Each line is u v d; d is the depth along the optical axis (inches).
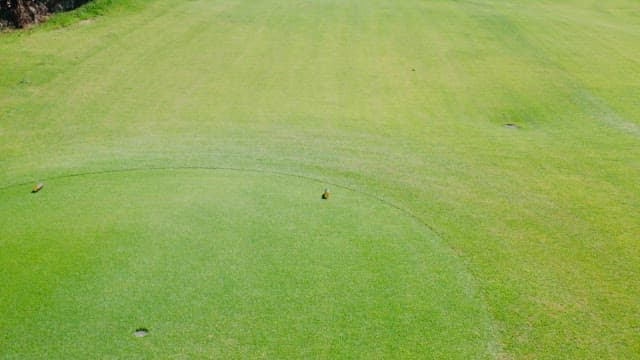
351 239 332.2
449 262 315.0
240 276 293.6
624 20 931.3
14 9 746.2
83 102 562.6
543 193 400.8
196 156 449.4
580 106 567.5
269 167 431.8
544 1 1042.1
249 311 268.5
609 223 362.6
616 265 319.0
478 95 593.3
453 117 540.4
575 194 399.5
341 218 356.5
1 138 485.4
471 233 347.3
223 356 242.2
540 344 257.8
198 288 283.4
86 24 782.5
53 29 760.3
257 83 614.5
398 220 358.0
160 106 553.9
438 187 406.9
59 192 387.2
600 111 554.9
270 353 244.5
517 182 416.8
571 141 490.9
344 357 243.3
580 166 443.8
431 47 741.3
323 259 311.0
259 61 679.7
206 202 371.6
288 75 639.1
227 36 764.6
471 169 437.4
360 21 844.6
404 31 804.6
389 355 245.1
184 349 245.3
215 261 305.7
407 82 626.5
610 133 506.9
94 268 298.5
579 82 629.3
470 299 284.0
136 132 497.0
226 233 333.4
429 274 302.8
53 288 282.2
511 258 322.7
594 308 283.1
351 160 448.1
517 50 740.0
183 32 773.9
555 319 274.2
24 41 713.6
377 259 313.6
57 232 333.1
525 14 919.0
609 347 257.9
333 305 274.5
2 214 355.3
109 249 315.6
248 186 398.0
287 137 489.1
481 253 326.0
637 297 292.2
